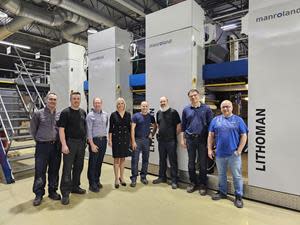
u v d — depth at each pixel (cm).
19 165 520
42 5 637
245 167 468
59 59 640
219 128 317
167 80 415
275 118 303
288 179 295
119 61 526
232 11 681
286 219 271
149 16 440
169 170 414
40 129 317
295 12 288
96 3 749
